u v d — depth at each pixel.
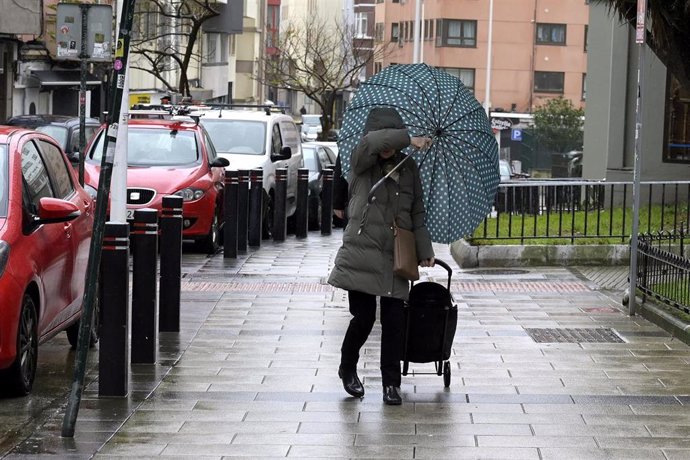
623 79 44.16
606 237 30.31
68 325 17.78
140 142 33.56
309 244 37.75
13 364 15.10
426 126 15.78
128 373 15.84
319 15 166.12
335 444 13.23
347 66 117.25
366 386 16.14
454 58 147.88
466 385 16.22
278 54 121.88
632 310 22.17
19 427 14.05
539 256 29.70
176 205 19.98
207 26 99.50
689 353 18.56
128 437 13.52
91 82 64.25
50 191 17.52
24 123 40.84
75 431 13.77
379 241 14.87
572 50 147.38
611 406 15.02
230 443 13.27
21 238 15.59
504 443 13.27
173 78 89.88
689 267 20.14
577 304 23.59
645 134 44.03
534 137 119.81
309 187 44.78
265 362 17.70
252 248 35.59
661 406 15.04
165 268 20.02
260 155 38.88
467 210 15.88
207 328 20.50
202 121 39.69
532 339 19.69
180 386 16.09
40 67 62.44
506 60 147.50
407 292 15.05
